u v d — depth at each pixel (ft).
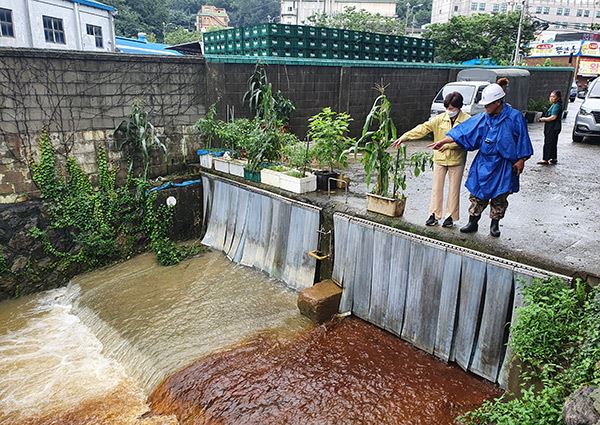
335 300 20.17
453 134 15.98
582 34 122.31
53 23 47.65
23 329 21.04
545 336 12.71
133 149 26.53
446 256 16.47
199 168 28.96
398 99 39.55
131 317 20.79
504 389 15.02
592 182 25.18
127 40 65.05
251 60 29.84
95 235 25.00
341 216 20.18
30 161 22.99
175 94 27.84
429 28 84.89
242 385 16.31
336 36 36.01
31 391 17.33
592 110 35.76
